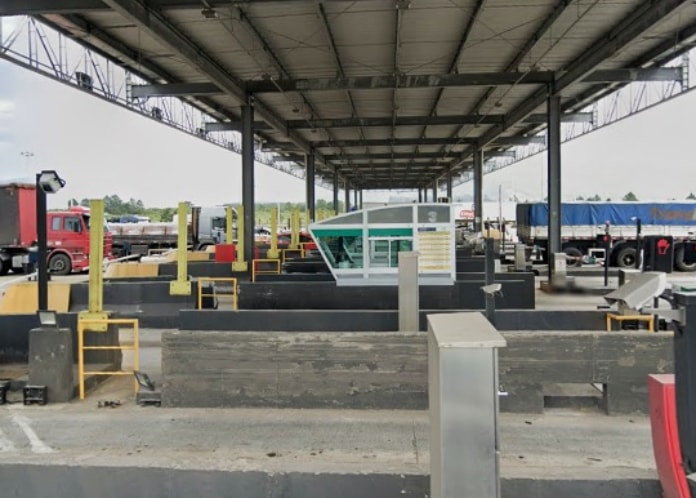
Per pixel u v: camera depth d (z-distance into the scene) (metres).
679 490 2.65
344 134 29.33
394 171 49.22
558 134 16.72
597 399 5.30
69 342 5.73
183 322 7.65
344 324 7.35
